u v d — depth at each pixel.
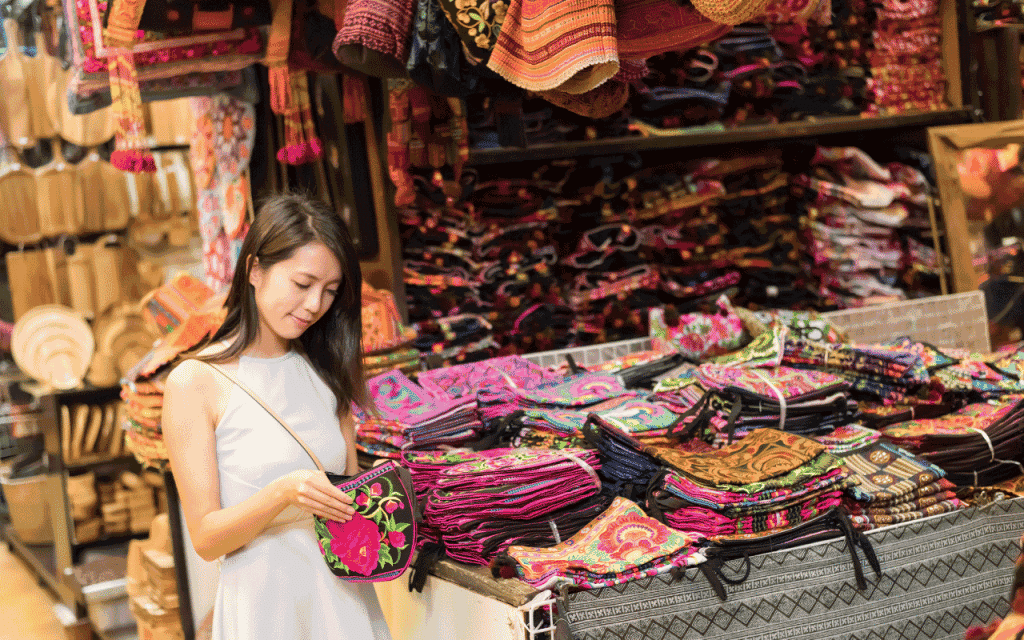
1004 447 2.56
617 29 2.44
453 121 3.35
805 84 4.32
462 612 2.12
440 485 2.17
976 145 4.50
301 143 3.14
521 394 2.76
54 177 5.17
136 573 3.87
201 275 5.51
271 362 1.91
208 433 1.81
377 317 3.22
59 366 5.04
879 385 2.85
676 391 2.74
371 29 2.46
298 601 1.84
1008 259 4.52
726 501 2.09
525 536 2.13
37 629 4.48
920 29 4.61
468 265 3.77
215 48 2.95
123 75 2.54
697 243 4.13
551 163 3.93
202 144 3.92
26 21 5.06
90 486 4.82
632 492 2.28
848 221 4.41
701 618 2.04
